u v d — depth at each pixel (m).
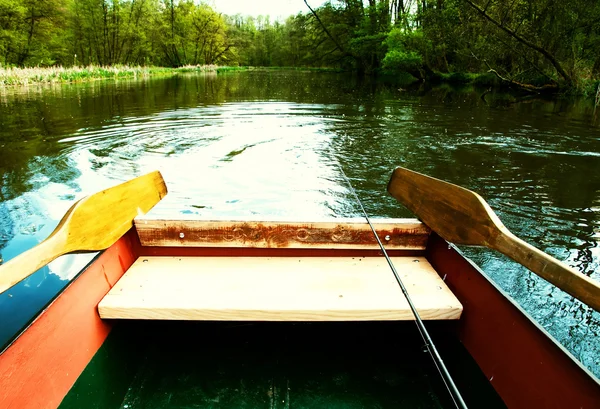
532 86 15.49
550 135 6.91
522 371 1.20
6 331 1.89
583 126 7.82
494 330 1.34
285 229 1.86
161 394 1.44
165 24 43.88
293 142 6.09
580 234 3.19
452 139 6.49
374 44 28.52
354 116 8.75
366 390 1.47
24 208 3.40
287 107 10.05
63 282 2.30
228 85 18.22
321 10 34.28
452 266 1.67
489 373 1.36
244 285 1.62
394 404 1.42
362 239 1.90
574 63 14.09
